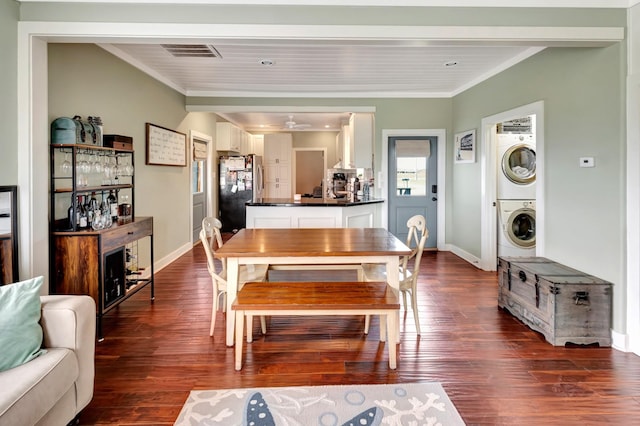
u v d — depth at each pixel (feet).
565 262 10.19
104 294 9.24
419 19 8.44
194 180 21.99
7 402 4.15
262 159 31.76
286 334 9.30
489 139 15.24
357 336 9.18
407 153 19.31
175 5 8.27
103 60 11.50
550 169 10.83
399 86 17.40
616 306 8.57
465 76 15.57
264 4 8.34
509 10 8.46
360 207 16.31
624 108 8.36
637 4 8.15
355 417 6.06
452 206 19.19
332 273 13.33
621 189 8.40
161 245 15.93
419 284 13.57
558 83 10.48
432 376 7.35
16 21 8.11
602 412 6.26
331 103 18.47
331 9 8.41
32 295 5.43
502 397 6.66
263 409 6.26
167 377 7.32
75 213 8.95
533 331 9.46
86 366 5.82
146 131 14.29
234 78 15.88
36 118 8.33
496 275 14.78
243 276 9.73
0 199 8.09
